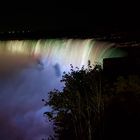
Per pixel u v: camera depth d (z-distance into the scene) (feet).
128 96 32.09
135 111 30.45
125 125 29.32
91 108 29.99
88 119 29.30
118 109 30.71
